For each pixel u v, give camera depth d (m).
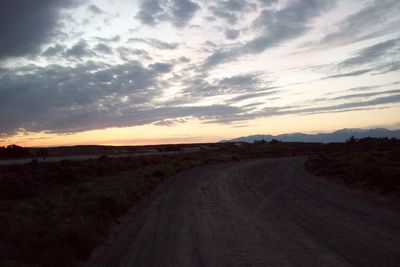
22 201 17.97
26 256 8.97
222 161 62.75
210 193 22.14
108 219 14.48
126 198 18.92
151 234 12.20
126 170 41.94
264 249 9.84
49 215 13.80
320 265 8.28
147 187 25.08
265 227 12.56
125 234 12.45
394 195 17.75
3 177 22.36
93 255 10.20
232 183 27.34
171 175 36.62
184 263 8.95
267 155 84.75
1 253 8.66
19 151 72.31
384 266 8.02
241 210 16.06
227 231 12.21
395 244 9.71
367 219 13.00
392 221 12.52
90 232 11.60
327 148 98.62
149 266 8.87
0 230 10.73
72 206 15.97
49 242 10.34
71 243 10.37
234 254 9.51
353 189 21.42
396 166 25.11
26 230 11.21
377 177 21.22
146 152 106.31
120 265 9.09
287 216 14.29
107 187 22.61
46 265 8.62
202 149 117.06
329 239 10.51
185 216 15.13
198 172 39.28
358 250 9.29
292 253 9.34
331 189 21.98
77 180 28.72
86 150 102.88
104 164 39.56
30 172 28.03
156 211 16.61
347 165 32.47
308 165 42.34
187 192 22.97
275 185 25.25
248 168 42.56
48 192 22.02
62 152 94.81
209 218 14.55
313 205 16.53
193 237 11.55
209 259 9.17
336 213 14.40
